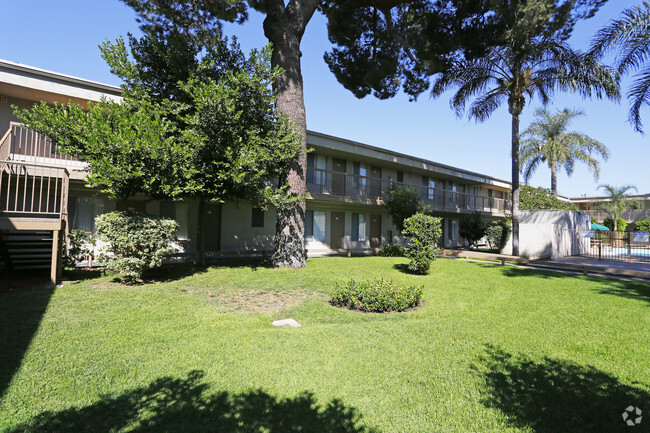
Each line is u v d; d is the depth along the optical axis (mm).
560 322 6117
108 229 8430
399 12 16406
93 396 3266
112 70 9320
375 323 5887
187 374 3754
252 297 7816
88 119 8383
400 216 18469
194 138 8672
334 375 3803
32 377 3588
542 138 30531
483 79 17625
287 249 12172
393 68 17594
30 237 10734
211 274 10422
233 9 13156
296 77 12297
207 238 15133
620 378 3867
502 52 16969
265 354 4348
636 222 33719
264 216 17156
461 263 15539
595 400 3379
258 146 9547
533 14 13469
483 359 4332
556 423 3002
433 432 2848
